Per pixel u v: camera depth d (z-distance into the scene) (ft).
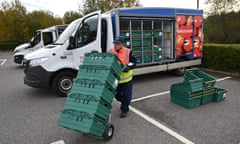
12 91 21.36
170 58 24.86
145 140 11.02
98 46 19.31
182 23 24.70
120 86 13.39
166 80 24.61
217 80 23.97
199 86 15.44
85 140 11.19
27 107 16.44
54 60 18.04
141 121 13.35
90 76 10.91
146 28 22.39
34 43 37.88
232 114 14.14
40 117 14.38
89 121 9.69
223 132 11.68
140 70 22.31
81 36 18.84
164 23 24.11
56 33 35.37
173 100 16.63
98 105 9.95
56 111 15.44
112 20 19.65
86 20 18.97
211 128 12.18
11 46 93.20
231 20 60.39
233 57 27.02
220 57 28.71
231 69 27.58
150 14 21.84
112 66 10.83
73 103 10.48
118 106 16.22
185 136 11.34
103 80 10.45
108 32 19.47
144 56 22.62
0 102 17.84
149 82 23.79
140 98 18.07
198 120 13.30
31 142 11.12
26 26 95.40
